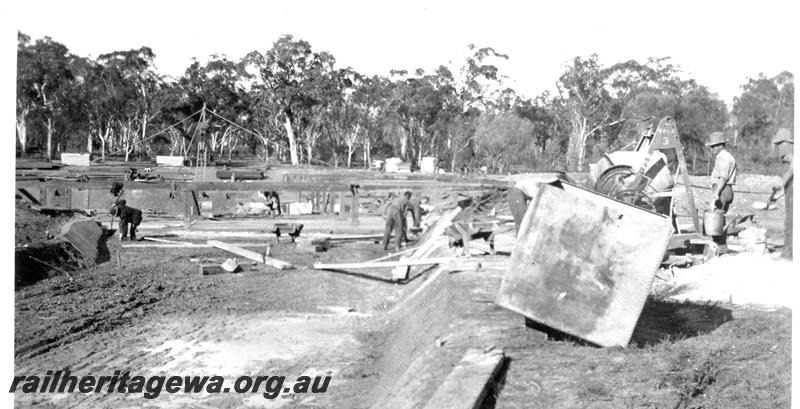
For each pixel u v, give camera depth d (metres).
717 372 6.81
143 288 15.88
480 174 60.75
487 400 6.36
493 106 83.88
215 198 46.12
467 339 8.18
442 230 19.08
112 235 24.22
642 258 7.65
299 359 10.70
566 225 7.81
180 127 85.12
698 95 53.66
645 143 14.35
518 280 7.92
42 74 73.56
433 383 7.10
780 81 52.75
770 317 8.60
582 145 63.22
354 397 8.84
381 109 89.56
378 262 16.48
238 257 20.25
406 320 12.16
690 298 10.26
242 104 87.31
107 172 52.28
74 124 79.31
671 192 13.59
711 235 13.66
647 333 8.31
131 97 81.69
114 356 10.80
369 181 41.78
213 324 12.81
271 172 55.41
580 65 63.28
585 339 7.80
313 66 85.06
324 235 25.06
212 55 85.94
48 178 35.66
